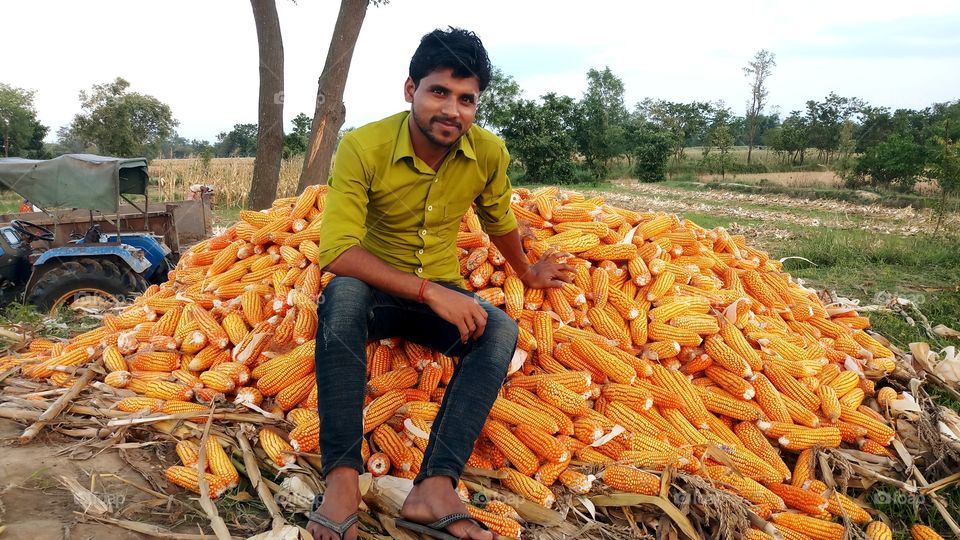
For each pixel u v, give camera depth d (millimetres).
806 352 3957
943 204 15266
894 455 3551
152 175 26531
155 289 4801
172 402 3145
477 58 2424
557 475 2889
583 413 3066
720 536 2799
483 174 2787
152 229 9148
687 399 3301
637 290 3844
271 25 9977
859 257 10664
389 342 3268
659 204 24812
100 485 2697
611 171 47875
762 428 3338
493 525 2588
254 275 3957
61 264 6641
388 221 2719
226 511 2672
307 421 2881
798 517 2982
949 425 3795
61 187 6551
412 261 2775
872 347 4508
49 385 3520
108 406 3225
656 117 54281
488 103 41062
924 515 3293
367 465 2809
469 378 2459
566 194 4598
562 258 3699
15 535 2287
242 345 3363
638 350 3516
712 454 3100
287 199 4703
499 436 2914
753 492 2996
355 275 2449
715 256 4703
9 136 49125
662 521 2832
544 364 3334
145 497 2674
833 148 44500
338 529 2164
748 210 22562
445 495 2297
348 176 2545
